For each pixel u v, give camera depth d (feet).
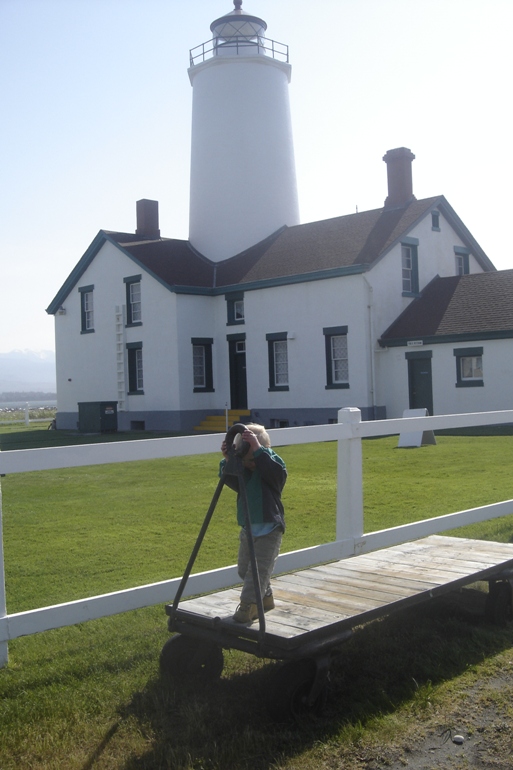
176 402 94.79
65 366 112.57
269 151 106.11
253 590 14.67
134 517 33.19
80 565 24.75
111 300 103.91
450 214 94.12
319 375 87.25
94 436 89.40
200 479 45.42
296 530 29.66
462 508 33.12
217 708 14.53
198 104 108.17
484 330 77.10
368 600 16.05
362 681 15.65
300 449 62.54
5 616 15.89
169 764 12.50
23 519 33.17
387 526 29.45
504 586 19.27
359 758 12.75
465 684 15.47
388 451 57.88
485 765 12.45
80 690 15.28
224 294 96.78
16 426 121.29
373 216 93.71
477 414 27.86
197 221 107.65
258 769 12.41
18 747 13.10
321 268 86.48
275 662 16.85
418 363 82.79
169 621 15.67
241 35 106.83
